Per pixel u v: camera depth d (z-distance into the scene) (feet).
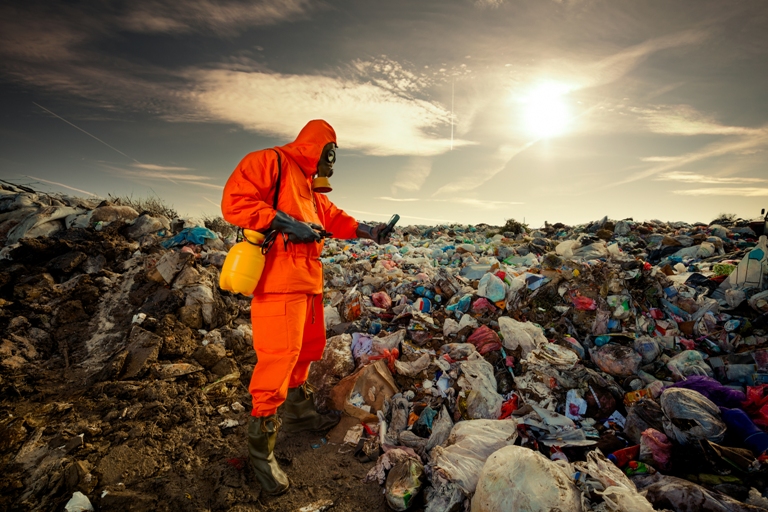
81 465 7.52
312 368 11.23
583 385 9.66
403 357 11.47
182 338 12.11
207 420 9.54
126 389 9.82
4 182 21.91
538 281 13.85
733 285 14.25
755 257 14.01
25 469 7.59
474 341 11.98
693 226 34.81
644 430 8.34
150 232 18.39
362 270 22.02
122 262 15.48
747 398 8.73
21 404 9.29
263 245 7.14
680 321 12.72
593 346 11.96
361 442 9.07
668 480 6.86
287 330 7.30
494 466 6.49
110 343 11.69
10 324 11.39
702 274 16.57
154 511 6.94
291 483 7.90
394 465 8.00
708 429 7.66
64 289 13.32
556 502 5.97
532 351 10.48
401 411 9.46
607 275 13.34
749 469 7.09
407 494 7.21
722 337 11.80
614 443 8.24
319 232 7.48
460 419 9.30
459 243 34.71
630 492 6.15
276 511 7.24
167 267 14.03
